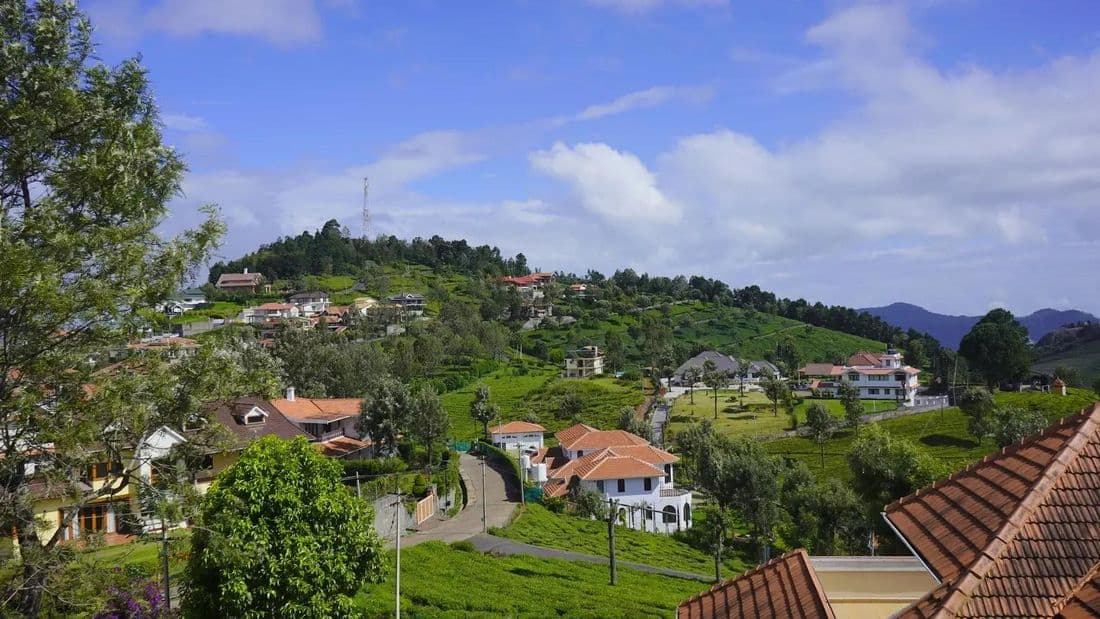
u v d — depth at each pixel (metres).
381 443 74.56
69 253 18.27
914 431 105.00
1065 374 149.50
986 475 13.12
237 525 24.14
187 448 22.91
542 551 51.31
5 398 18.88
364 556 26.86
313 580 24.78
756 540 62.44
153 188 21.55
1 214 18.47
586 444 85.31
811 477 74.75
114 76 21.50
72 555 19.22
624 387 150.00
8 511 19.17
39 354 18.91
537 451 94.75
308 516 25.55
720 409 128.50
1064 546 10.05
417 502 57.75
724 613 15.98
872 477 64.31
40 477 20.42
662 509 74.00
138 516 22.80
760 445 93.88
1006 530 10.27
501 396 134.88
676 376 170.00
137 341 21.28
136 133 20.59
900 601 15.51
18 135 19.19
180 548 29.36
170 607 27.11
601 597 38.97
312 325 164.50
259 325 162.50
